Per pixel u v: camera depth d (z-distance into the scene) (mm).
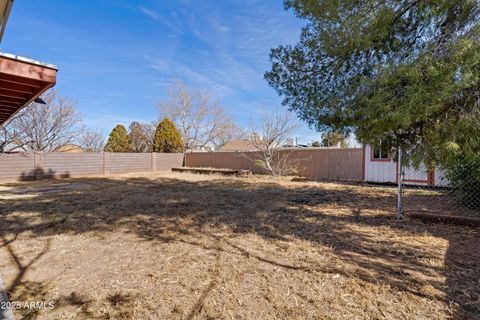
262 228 3777
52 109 12906
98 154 12766
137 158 14250
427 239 3154
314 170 11133
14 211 4988
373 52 4156
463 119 2867
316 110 4707
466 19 2998
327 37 4254
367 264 2510
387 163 8742
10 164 10195
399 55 3611
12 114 4613
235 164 14281
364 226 3789
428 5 3293
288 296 1982
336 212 4719
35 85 3037
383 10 3547
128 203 5703
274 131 11773
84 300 1980
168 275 2357
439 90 2818
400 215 4164
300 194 6824
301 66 5008
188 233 3576
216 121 24219
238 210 4977
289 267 2479
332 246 3012
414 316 1708
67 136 13562
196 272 2406
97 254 2877
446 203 5094
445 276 2221
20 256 2840
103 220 4301
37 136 12367
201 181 10023
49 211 4965
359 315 1733
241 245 3092
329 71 4719
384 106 3164
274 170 11930
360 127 3854
